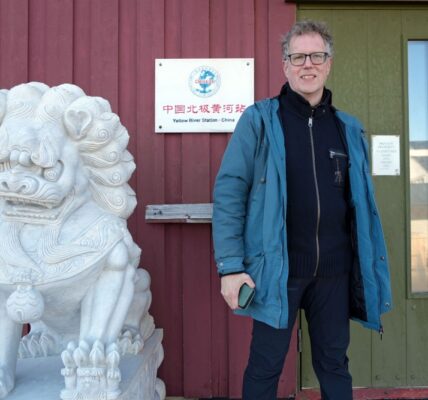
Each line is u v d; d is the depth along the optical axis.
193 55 2.29
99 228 1.39
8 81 2.29
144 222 2.28
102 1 2.30
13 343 1.42
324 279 1.59
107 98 2.29
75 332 1.66
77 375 1.28
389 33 2.39
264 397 1.60
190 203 2.27
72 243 1.36
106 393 1.28
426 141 2.45
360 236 1.55
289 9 2.31
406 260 2.36
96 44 2.30
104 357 1.29
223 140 2.30
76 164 1.42
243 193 1.55
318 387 2.38
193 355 2.29
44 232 1.36
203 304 2.29
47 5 2.30
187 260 2.29
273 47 2.29
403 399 2.32
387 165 2.38
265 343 1.58
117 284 1.40
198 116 2.28
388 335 2.37
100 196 1.53
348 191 1.61
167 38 2.30
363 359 2.37
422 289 2.43
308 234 1.53
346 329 1.64
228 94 2.28
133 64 2.31
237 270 1.46
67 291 1.38
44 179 1.33
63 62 2.30
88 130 1.43
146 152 2.29
